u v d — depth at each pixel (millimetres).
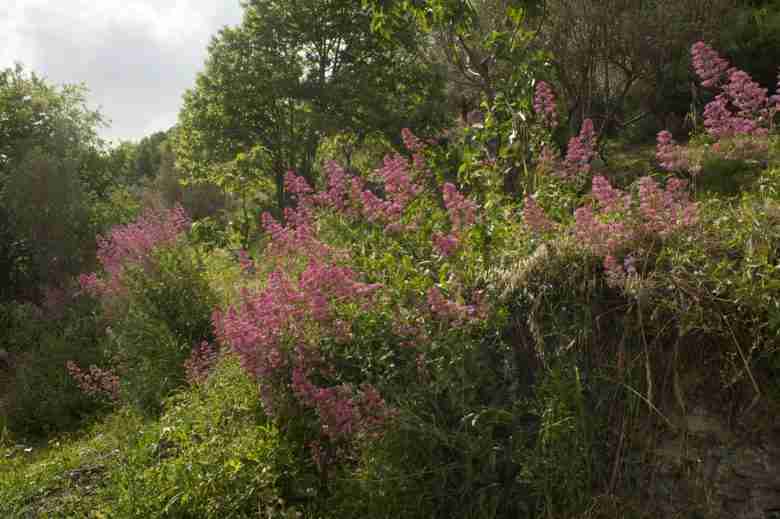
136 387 6973
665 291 3113
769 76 14055
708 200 3527
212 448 4172
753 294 2844
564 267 3498
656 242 3311
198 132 25875
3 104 21297
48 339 11375
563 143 9930
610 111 14531
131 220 19031
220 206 38188
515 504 3182
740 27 14516
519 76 4891
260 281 6504
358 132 22594
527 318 3557
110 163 22906
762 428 2812
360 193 4543
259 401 4457
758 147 3691
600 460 3088
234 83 24188
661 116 14984
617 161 11172
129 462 4363
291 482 3852
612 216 3531
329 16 24062
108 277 10305
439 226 4352
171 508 3779
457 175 4785
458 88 17328
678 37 13758
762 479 2777
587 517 2967
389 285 4129
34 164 17672
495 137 5016
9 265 18297
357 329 3980
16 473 5699
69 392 9492
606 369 3217
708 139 4152
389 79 24094
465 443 3303
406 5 5406
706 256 3109
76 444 6984
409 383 3650
